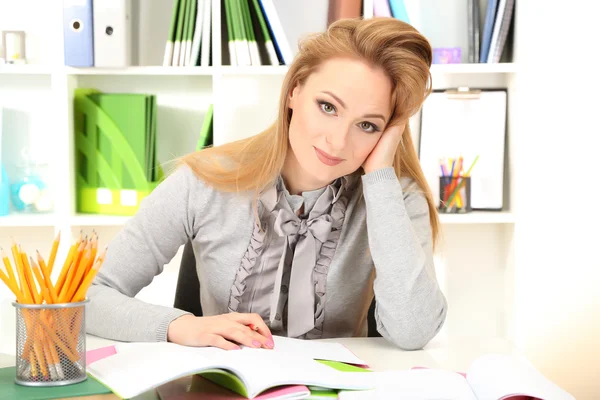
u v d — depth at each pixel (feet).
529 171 8.65
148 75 8.70
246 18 7.94
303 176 4.60
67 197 7.99
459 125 8.51
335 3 8.04
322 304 4.67
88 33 7.70
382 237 4.32
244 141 4.88
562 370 8.77
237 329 3.70
